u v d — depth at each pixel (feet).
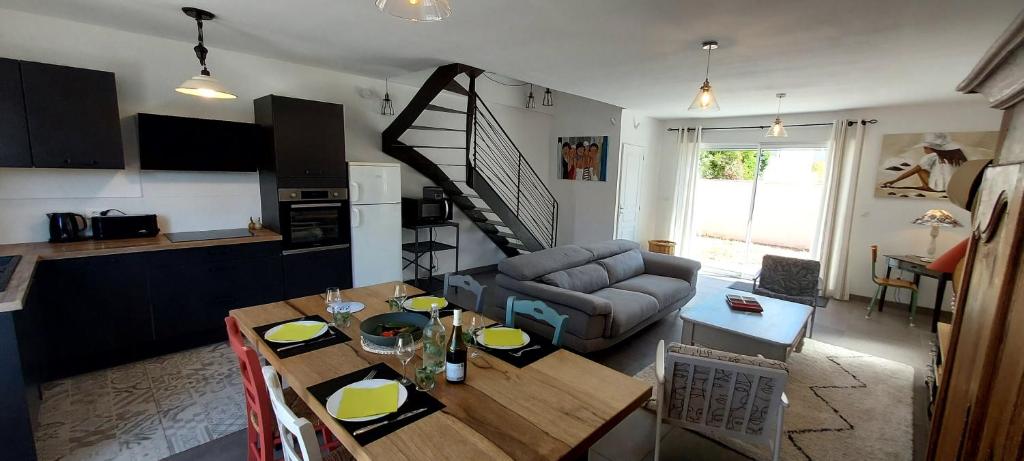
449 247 17.35
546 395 4.77
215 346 11.24
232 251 11.39
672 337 12.91
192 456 7.09
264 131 12.34
